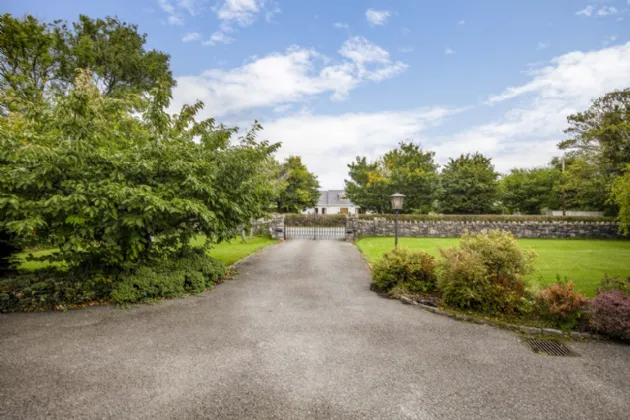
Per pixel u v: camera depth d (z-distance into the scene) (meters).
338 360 3.83
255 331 4.73
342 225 26.38
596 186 22.34
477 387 3.27
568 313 4.90
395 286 6.93
